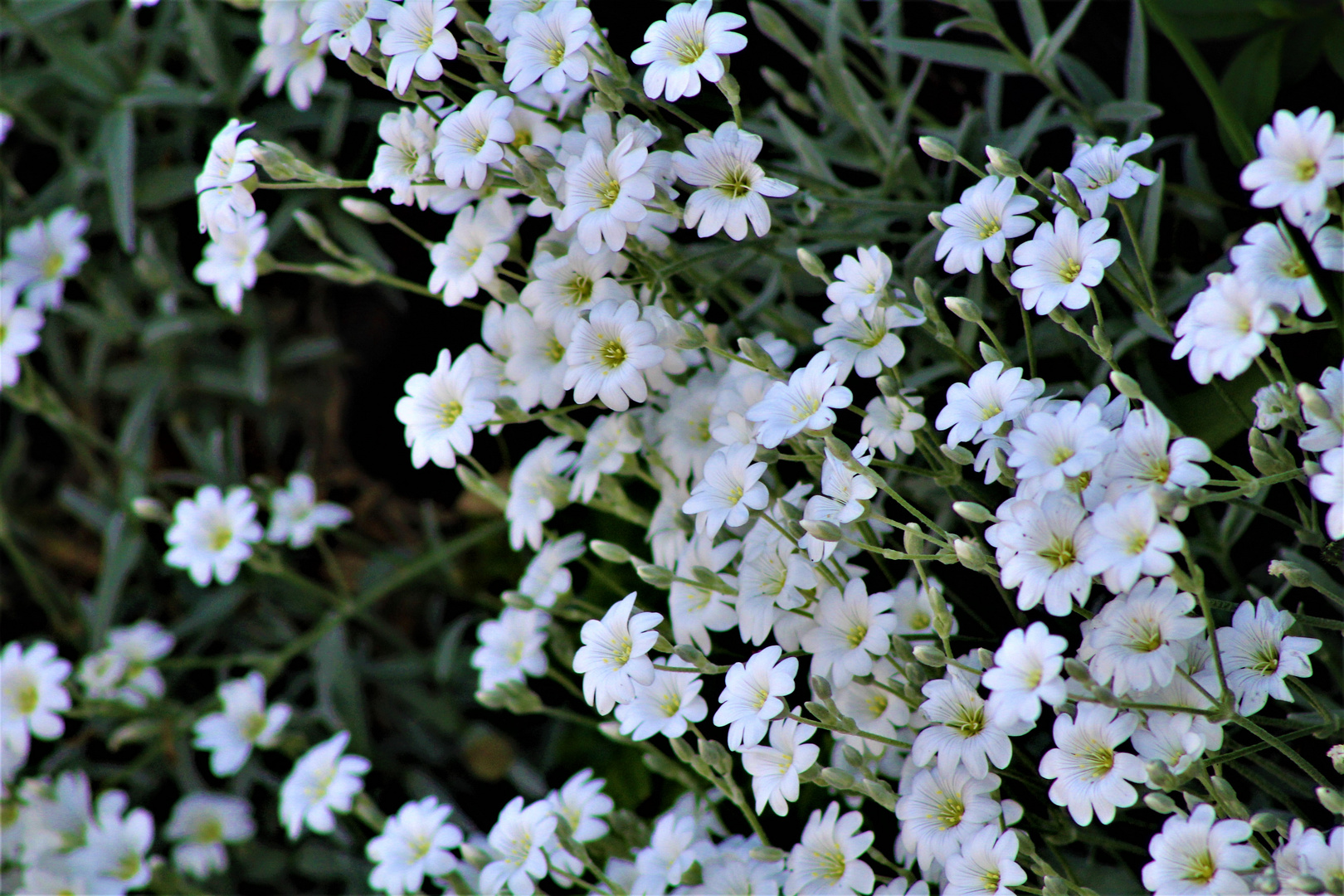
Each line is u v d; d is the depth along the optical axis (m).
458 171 1.15
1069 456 1.10
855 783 1.13
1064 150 1.24
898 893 1.14
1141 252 1.15
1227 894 1.09
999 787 1.14
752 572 1.16
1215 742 1.10
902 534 1.19
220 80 1.31
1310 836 1.09
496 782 1.32
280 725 1.27
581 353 1.15
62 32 1.37
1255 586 1.19
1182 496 1.08
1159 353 1.20
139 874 1.26
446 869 1.19
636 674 1.13
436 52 1.15
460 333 1.37
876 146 1.23
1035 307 1.12
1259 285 1.09
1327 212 1.09
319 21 1.16
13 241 1.34
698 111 1.23
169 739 1.31
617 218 1.14
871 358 1.14
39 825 1.28
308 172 1.17
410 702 1.33
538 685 1.31
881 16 1.26
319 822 1.23
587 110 1.18
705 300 1.19
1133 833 1.17
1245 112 1.22
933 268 1.20
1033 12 1.20
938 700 1.12
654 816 1.27
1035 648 1.09
